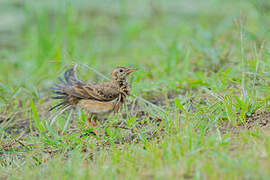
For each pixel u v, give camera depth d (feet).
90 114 33.32
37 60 56.44
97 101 32.24
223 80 36.50
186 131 26.84
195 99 37.42
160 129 31.99
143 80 45.37
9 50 66.54
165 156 24.66
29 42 68.33
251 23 53.52
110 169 24.34
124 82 33.83
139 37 71.20
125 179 22.84
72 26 60.95
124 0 76.89
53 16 77.87
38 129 34.47
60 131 35.40
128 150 27.73
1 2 92.94
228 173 21.35
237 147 24.71
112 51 64.23
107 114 33.37
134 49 63.87
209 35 54.03
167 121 31.01
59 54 52.95
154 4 84.12
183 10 83.92
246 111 30.86
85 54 56.70
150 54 58.39
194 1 90.74
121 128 32.68
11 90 44.19
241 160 22.22
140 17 81.66
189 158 23.39
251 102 32.12
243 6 67.97
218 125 29.94
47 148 32.01
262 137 25.14
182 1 91.35
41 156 30.42
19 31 76.43
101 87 32.50
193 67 47.60
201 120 30.81
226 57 45.85
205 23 70.23
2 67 58.44
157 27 72.95
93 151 29.60
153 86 41.81
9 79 51.26
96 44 63.10
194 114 31.73
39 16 61.77
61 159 29.04
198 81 40.93
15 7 90.17
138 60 55.26
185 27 67.62
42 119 37.88
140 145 29.01
